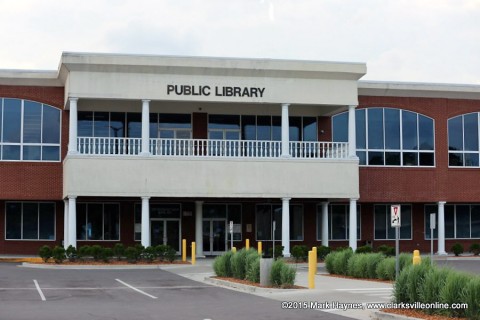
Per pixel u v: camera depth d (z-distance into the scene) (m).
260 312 17.31
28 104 40.31
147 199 37.00
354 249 39.03
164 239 42.16
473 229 46.16
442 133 44.25
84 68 36.78
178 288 24.14
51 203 41.38
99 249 35.47
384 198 43.12
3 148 40.00
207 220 42.91
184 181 37.44
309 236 43.56
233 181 37.91
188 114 42.19
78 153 36.66
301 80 38.84
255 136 42.81
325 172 38.88
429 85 43.62
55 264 34.47
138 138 37.97
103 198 40.25
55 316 16.50
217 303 19.41
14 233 40.91
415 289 16.83
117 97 37.06
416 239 45.19
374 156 43.31
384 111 43.62
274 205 43.38
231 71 38.00
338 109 41.81
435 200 43.88
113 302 19.70
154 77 37.47
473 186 44.56
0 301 19.88
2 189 39.84
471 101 44.84
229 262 27.19
